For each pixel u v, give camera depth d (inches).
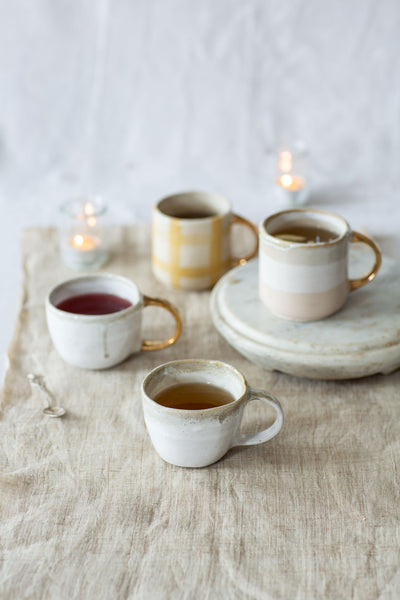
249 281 40.4
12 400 36.6
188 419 32.0
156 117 60.0
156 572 30.3
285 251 36.2
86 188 59.6
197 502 32.4
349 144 60.2
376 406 36.2
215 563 30.6
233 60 57.9
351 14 56.2
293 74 58.2
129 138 60.5
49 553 30.9
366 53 57.3
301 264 36.2
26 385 37.3
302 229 38.4
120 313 36.8
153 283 44.0
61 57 58.1
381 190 58.6
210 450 32.9
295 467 33.7
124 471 33.6
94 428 35.3
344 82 58.3
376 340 36.3
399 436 34.8
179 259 42.1
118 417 35.8
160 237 42.3
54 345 39.1
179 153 60.7
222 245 42.3
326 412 35.9
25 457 34.1
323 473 33.4
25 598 29.7
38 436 34.9
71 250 44.9
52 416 35.7
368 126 59.6
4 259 50.8
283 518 31.9
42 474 33.4
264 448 34.4
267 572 30.3
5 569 30.4
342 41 57.0
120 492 32.8
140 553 30.9
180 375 33.9
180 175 60.7
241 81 58.5
